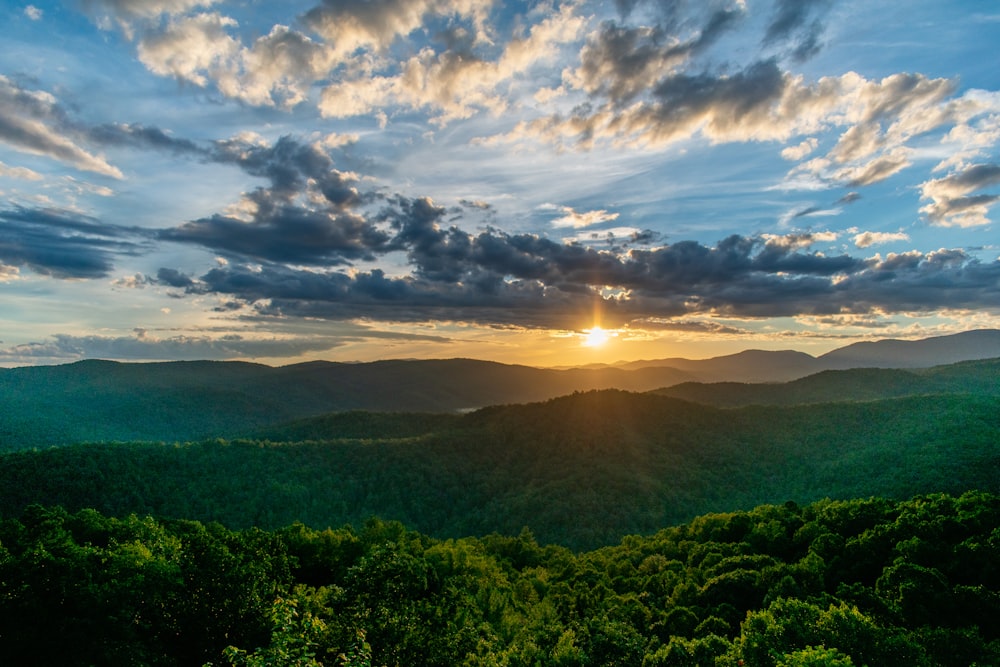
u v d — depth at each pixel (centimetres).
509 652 3481
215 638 2533
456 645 2386
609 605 5009
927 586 3459
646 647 3117
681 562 6688
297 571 4988
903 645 2538
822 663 1855
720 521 7831
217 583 2602
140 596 2375
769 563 5091
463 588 5138
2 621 2055
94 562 2489
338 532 6281
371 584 2211
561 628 4038
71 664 2064
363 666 1445
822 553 5075
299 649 1359
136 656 2173
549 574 7425
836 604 3703
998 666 2595
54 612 2131
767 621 2848
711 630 3766
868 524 5628
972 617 3294
